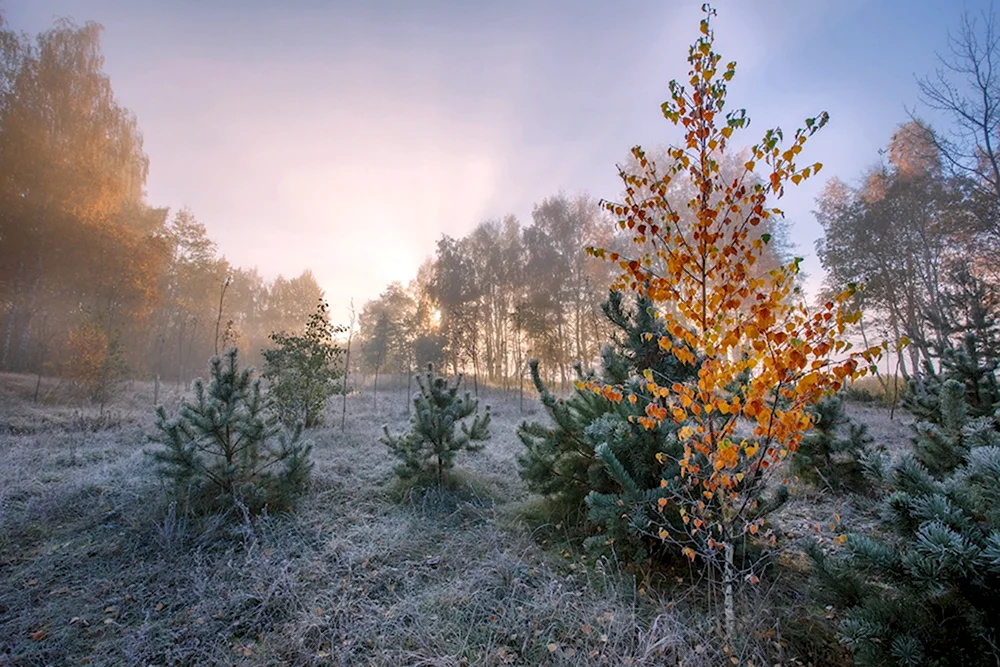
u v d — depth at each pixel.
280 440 4.97
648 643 2.61
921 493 2.14
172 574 3.46
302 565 3.59
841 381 2.62
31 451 6.82
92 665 2.55
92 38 20.53
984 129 12.16
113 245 18.78
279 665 2.55
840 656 2.56
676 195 15.70
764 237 2.87
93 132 20.16
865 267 19.64
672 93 3.12
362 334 29.47
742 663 2.49
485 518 4.73
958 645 1.89
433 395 5.75
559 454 4.45
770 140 2.78
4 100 17.56
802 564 3.66
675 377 3.74
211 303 29.39
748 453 2.85
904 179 18.59
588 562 3.67
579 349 26.55
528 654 2.64
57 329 18.12
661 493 3.23
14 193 17.41
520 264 29.45
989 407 5.49
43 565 3.58
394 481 5.76
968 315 9.76
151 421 10.07
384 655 2.60
